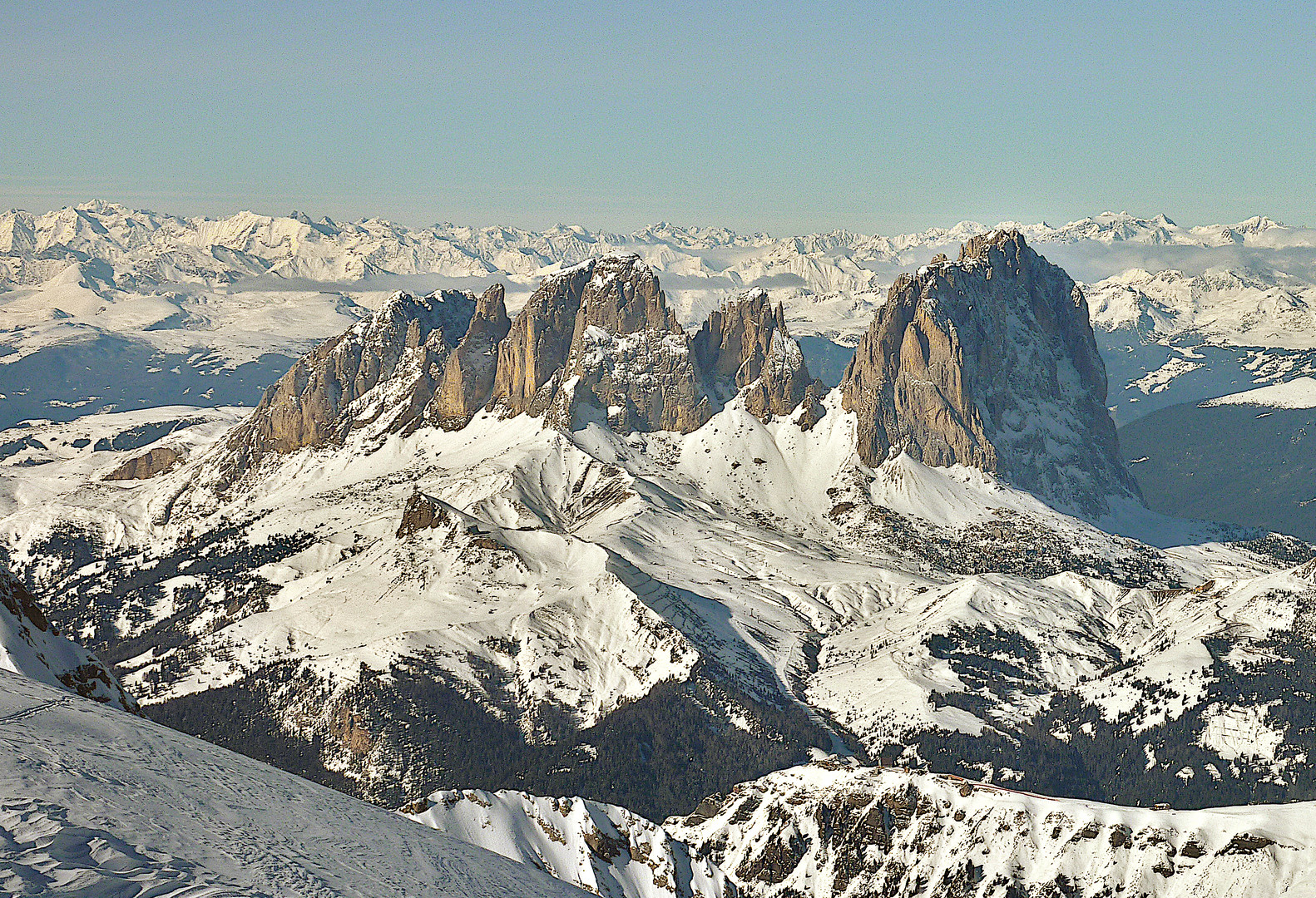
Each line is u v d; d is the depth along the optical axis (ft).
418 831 281.74
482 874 264.93
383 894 226.79
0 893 176.04
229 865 215.31
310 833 251.80
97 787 237.86
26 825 206.59
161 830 223.71
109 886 186.60
